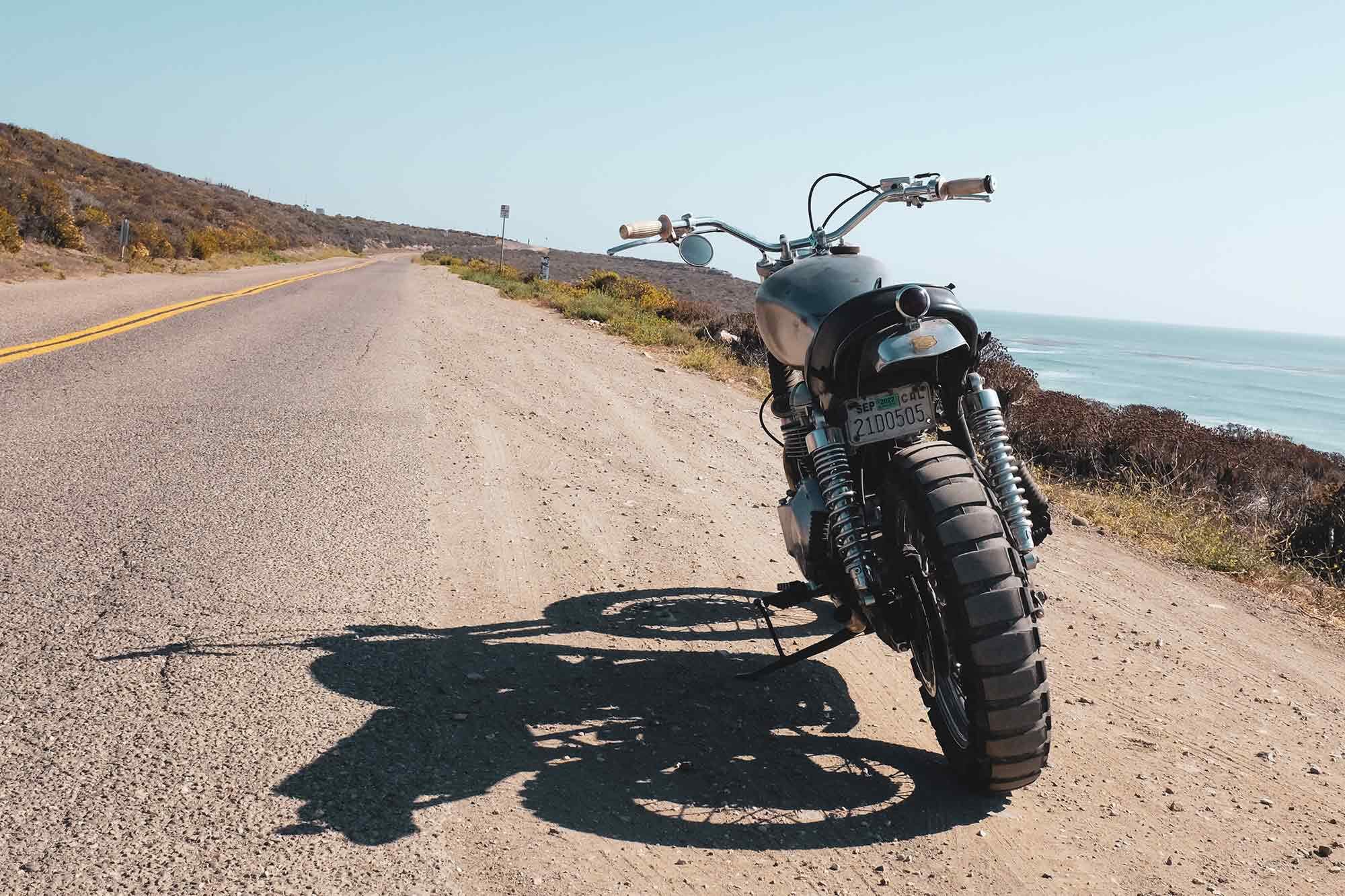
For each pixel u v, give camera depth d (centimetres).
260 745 294
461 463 699
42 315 1419
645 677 373
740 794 291
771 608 459
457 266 6303
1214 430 1315
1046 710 271
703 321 2045
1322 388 8400
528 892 234
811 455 327
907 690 378
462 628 406
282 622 393
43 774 268
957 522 272
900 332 290
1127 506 778
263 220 7900
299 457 676
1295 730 372
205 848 239
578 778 292
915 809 289
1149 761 335
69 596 400
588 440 819
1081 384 5444
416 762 292
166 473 608
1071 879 259
